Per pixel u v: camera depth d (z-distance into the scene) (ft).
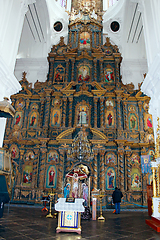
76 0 83.61
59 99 58.54
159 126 27.30
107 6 84.02
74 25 67.82
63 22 81.61
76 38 65.72
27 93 59.57
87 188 33.94
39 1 67.36
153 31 30.12
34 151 53.67
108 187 50.16
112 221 28.40
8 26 29.25
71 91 57.06
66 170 50.49
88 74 60.29
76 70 60.85
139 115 57.57
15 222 25.23
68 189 32.94
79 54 62.69
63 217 21.34
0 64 25.39
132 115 57.72
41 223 25.38
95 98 56.90
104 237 19.44
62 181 49.49
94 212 29.63
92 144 51.83
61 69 61.36
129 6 69.97
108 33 82.38
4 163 21.90
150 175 52.54
